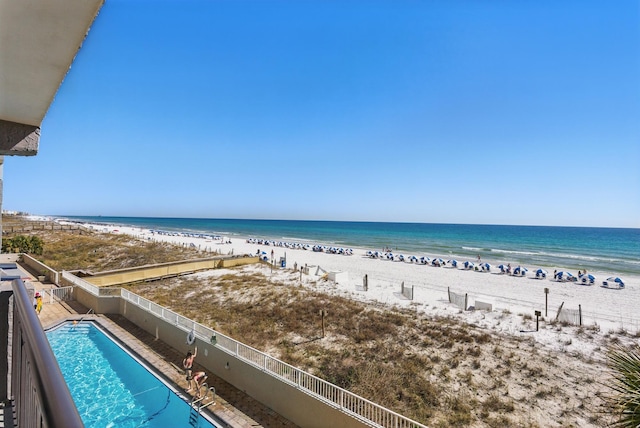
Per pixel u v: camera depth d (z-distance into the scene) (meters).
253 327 14.58
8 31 1.32
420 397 9.38
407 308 17.39
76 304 17.00
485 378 10.33
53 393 0.97
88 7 1.23
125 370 11.23
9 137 2.22
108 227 90.00
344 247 58.94
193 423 8.58
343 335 13.68
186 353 11.91
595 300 20.80
